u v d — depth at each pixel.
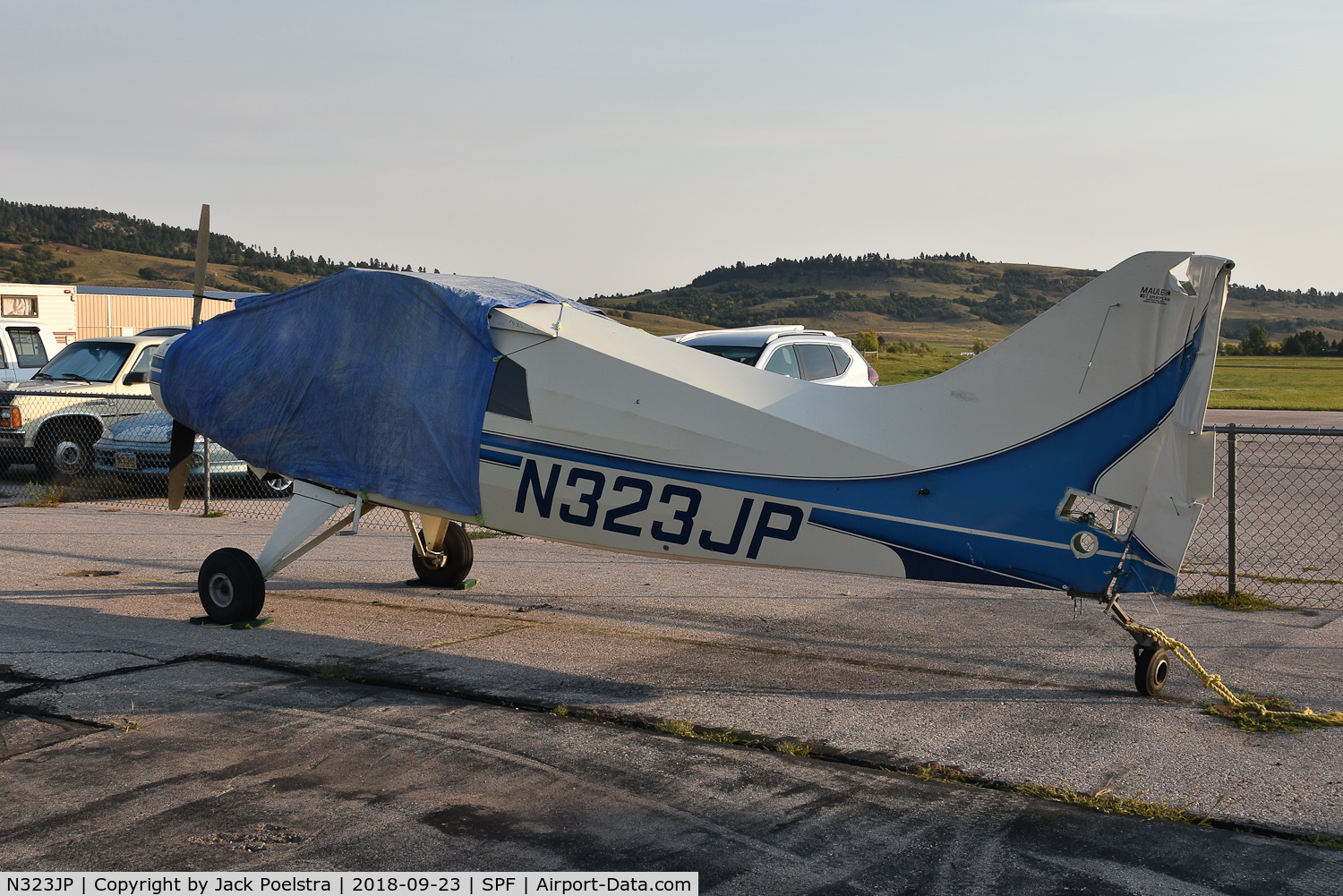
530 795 4.39
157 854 3.81
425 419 6.59
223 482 14.35
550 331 6.36
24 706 5.48
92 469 14.79
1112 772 4.70
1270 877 3.71
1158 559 5.15
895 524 5.52
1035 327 5.32
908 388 5.68
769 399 5.91
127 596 8.26
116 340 15.52
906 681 6.14
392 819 4.12
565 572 9.44
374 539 11.20
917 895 3.57
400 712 5.48
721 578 9.19
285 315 7.41
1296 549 10.95
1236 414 32.66
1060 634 7.27
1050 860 3.83
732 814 4.22
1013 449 5.38
